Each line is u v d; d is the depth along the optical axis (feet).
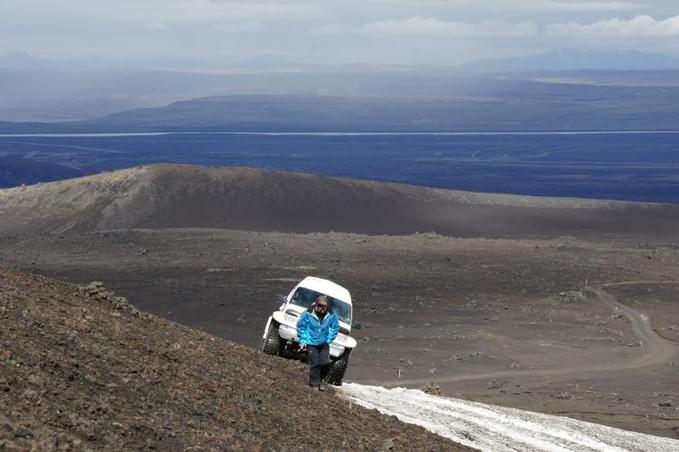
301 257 404.77
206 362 72.84
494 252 454.81
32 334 56.08
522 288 368.68
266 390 70.69
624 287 378.94
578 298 353.31
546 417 117.60
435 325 293.84
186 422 50.24
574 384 225.15
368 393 104.17
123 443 42.39
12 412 39.91
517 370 239.91
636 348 279.90
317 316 81.87
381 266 395.34
